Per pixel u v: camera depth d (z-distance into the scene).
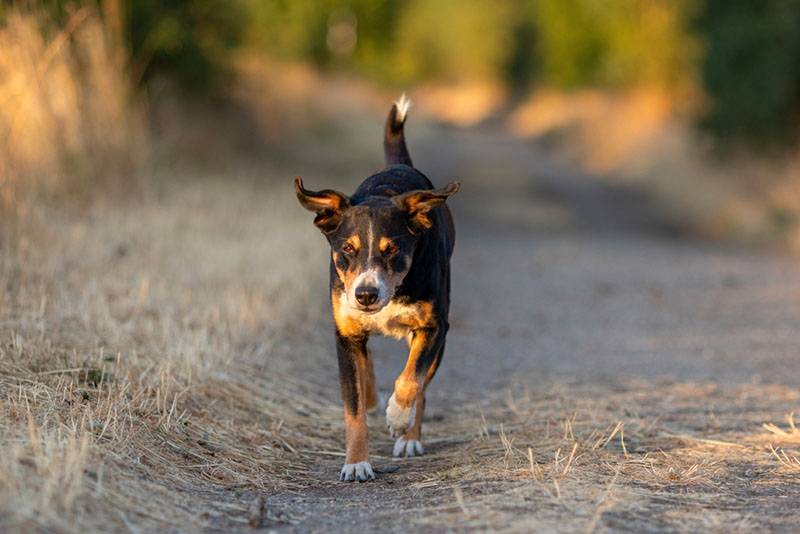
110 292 10.33
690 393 9.85
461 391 10.04
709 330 13.66
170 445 6.96
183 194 16.67
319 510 6.25
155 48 19.78
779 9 26.31
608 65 46.34
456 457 7.59
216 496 6.41
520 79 69.81
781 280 18.20
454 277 17.80
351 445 7.19
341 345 7.37
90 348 8.35
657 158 34.53
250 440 7.66
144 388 7.72
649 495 6.29
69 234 12.19
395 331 7.47
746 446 7.69
